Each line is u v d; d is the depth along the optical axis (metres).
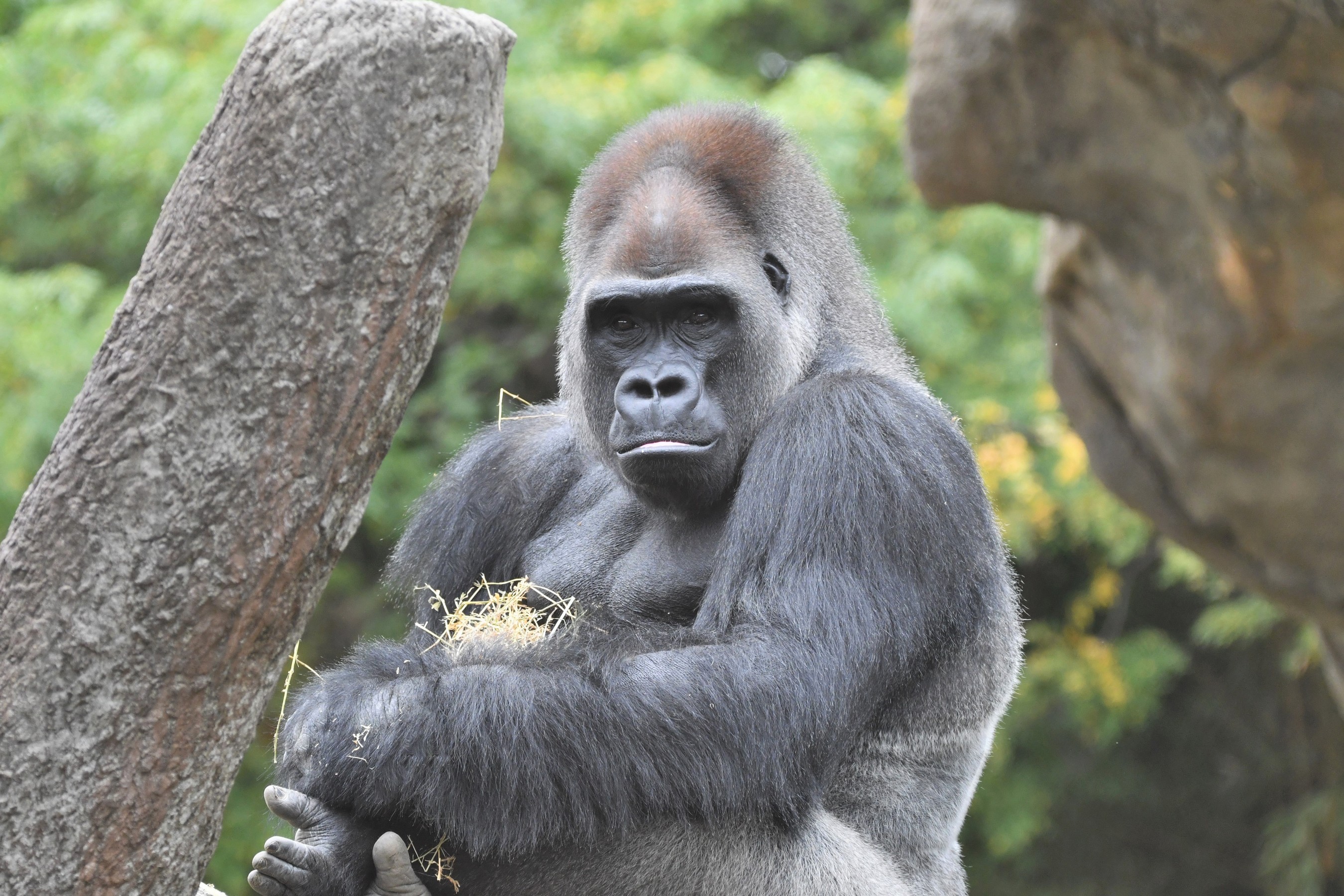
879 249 28.92
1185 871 35.09
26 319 25.52
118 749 6.52
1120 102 7.15
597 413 10.18
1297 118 6.57
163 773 6.61
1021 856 34.22
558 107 27.50
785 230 10.54
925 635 9.64
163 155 25.70
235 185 6.41
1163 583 30.86
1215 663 35.31
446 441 29.30
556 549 10.85
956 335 27.19
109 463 6.47
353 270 6.49
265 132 6.40
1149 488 8.61
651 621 10.12
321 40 6.42
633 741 8.52
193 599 6.52
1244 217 7.06
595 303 9.94
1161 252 7.56
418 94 6.48
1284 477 7.84
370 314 6.56
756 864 9.07
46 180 30.56
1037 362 27.28
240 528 6.53
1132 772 33.84
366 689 8.77
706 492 9.91
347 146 6.42
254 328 6.45
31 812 6.47
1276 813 33.97
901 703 10.12
